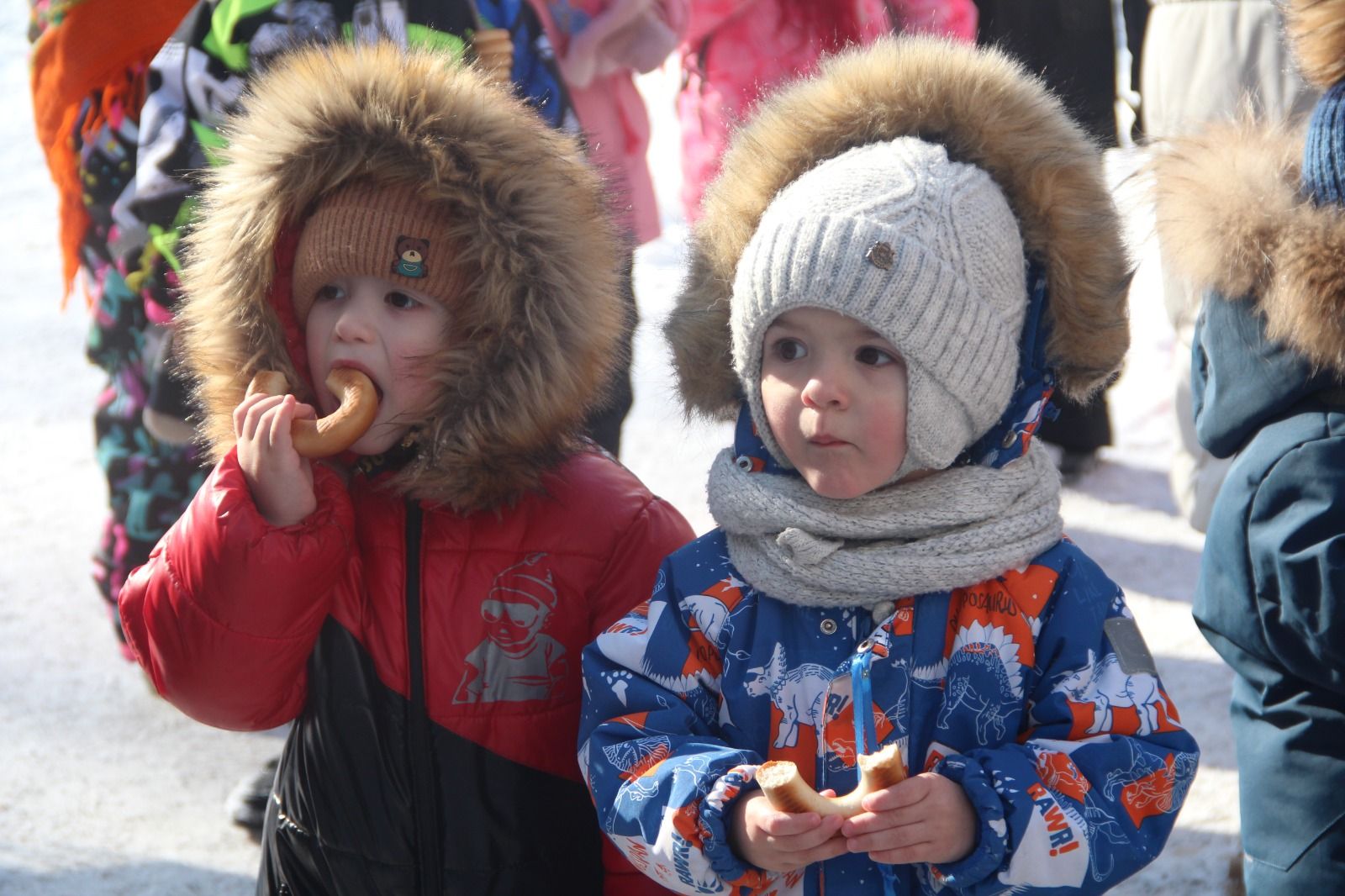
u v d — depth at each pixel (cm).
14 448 584
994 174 187
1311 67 220
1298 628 198
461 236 196
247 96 222
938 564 177
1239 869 292
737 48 425
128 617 201
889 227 174
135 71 332
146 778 350
